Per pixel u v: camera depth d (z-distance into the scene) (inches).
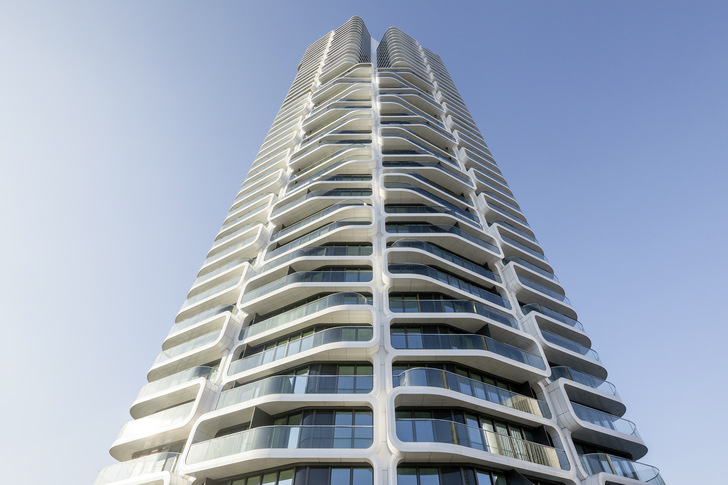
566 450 674.2
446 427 593.6
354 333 725.3
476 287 930.1
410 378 654.5
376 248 930.1
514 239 1210.0
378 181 1144.8
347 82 1851.6
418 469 585.6
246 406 663.8
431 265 927.7
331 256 916.0
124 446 778.8
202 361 888.9
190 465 623.8
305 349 727.1
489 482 590.9
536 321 906.7
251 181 1530.5
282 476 593.0
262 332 835.4
